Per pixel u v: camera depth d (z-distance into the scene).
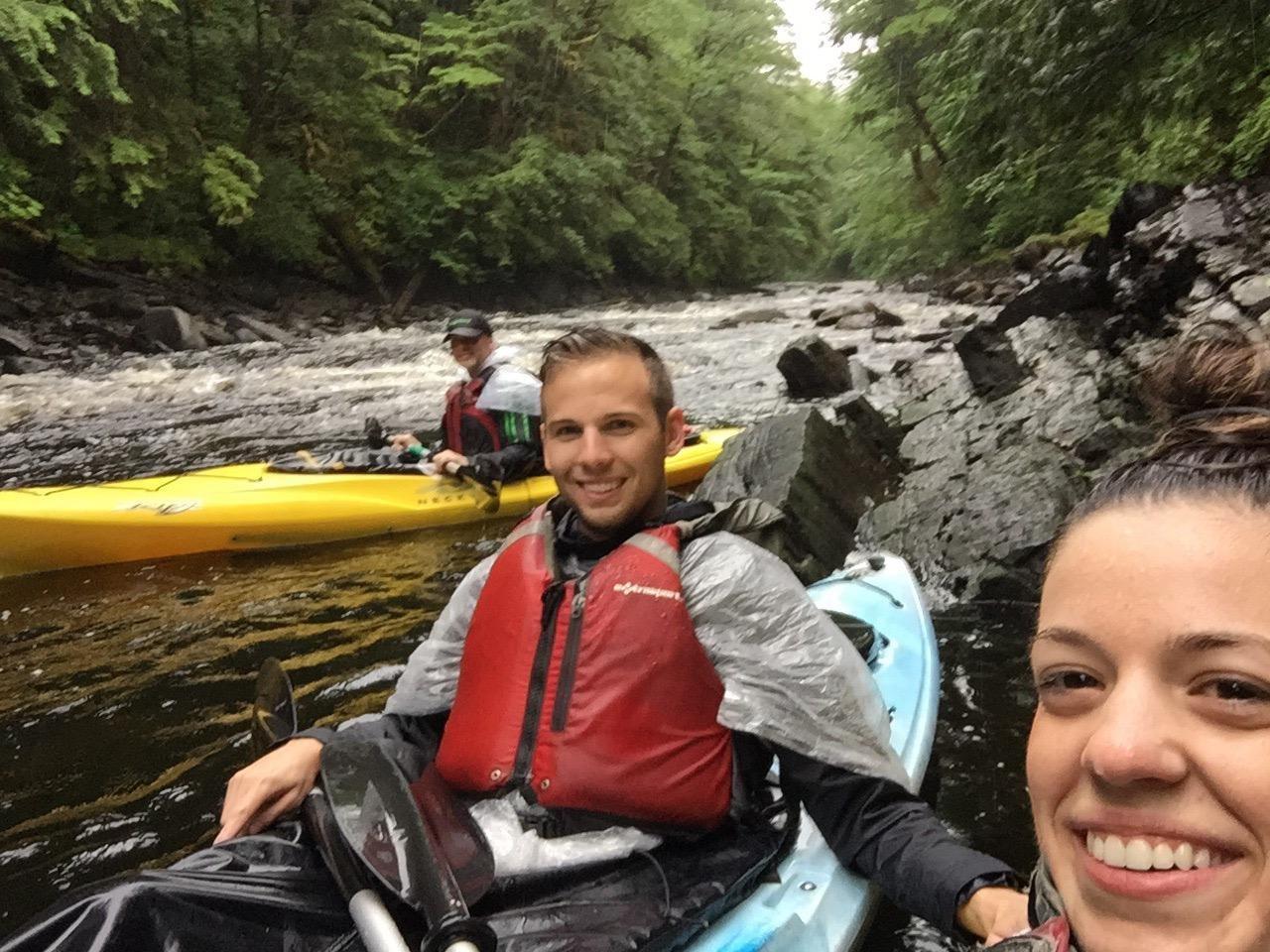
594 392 1.71
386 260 19.11
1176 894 0.54
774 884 1.62
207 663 3.18
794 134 31.00
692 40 27.83
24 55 11.00
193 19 15.54
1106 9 5.97
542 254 21.17
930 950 1.77
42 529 4.10
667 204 24.67
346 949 1.40
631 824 1.56
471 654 1.72
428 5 20.44
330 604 3.73
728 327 15.50
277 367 10.83
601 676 1.58
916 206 22.89
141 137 13.85
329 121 17.61
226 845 1.49
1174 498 0.57
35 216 12.54
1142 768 0.54
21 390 8.90
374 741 1.70
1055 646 0.60
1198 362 0.71
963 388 5.69
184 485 4.62
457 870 1.48
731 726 1.58
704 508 1.82
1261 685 0.52
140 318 12.37
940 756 2.47
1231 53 6.01
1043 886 0.81
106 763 2.56
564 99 21.78
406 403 8.48
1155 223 5.18
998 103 7.06
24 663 3.21
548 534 1.78
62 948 1.21
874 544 4.01
